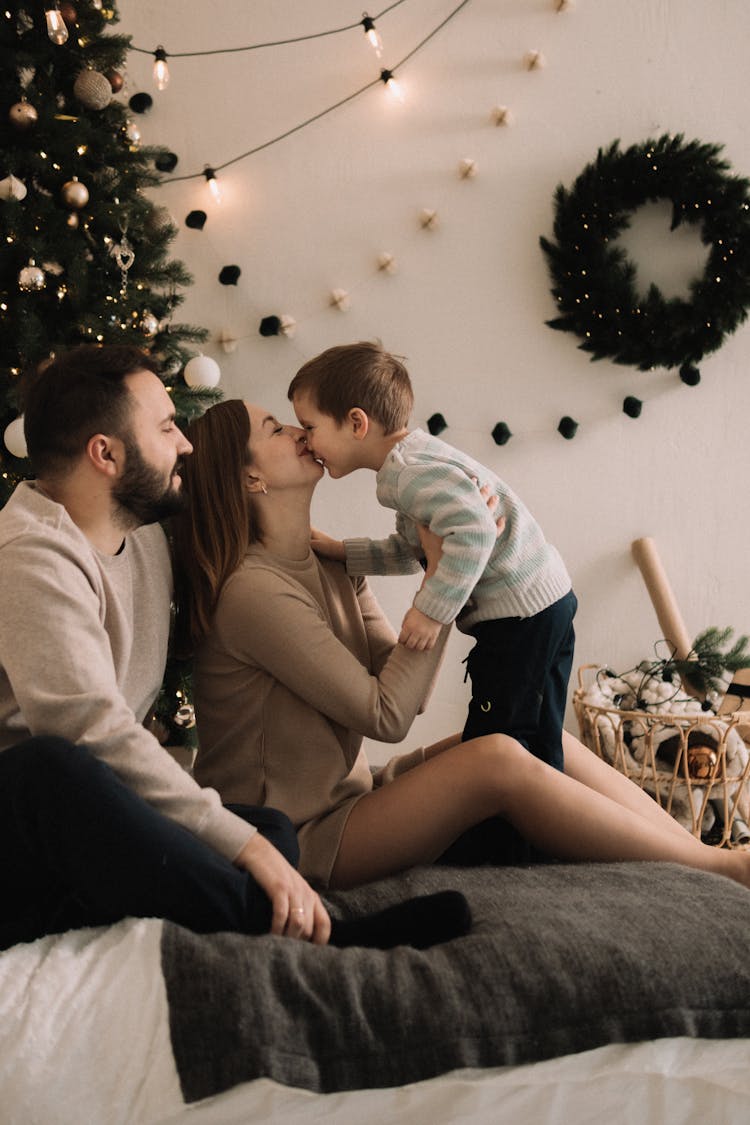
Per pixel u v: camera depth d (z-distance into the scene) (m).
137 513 1.51
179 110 2.88
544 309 2.83
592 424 2.86
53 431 1.45
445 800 1.54
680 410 2.84
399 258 2.86
